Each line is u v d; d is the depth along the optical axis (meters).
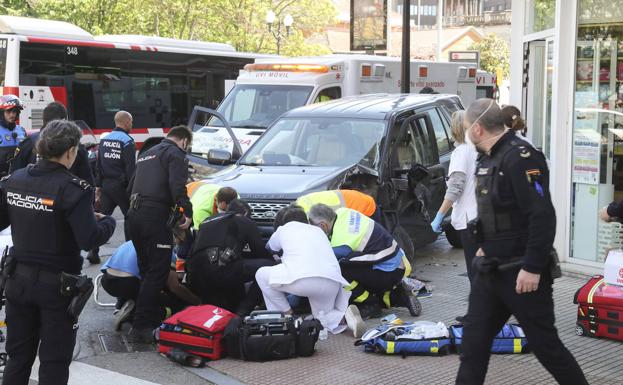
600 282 11.92
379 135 15.98
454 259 17.59
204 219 13.79
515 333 11.09
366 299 13.12
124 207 17.80
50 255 8.26
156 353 11.62
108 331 12.77
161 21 62.31
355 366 10.80
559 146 15.52
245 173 15.75
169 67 34.53
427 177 15.68
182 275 13.36
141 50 33.22
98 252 18.08
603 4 14.96
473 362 8.26
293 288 12.05
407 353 11.14
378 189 14.99
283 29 69.44
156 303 12.20
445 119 18.27
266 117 24.44
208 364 10.98
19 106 17.19
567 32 15.35
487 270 8.06
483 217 8.12
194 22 63.62
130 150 17.66
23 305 8.39
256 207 14.56
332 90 24.94
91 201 8.37
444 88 29.75
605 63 15.12
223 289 12.84
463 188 11.75
